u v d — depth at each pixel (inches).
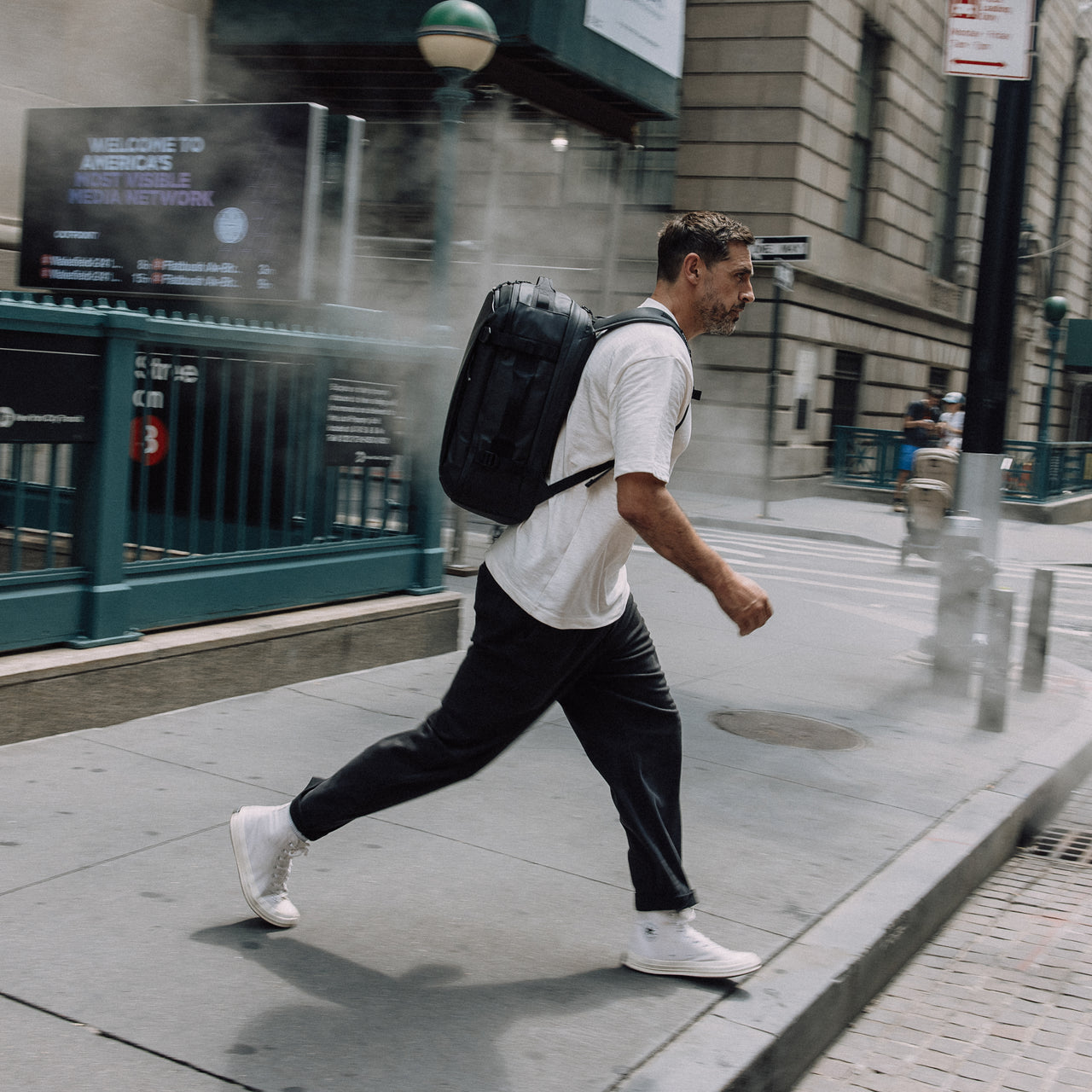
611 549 105.2
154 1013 98.7
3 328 157.2
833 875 145.6
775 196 706.8
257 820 114.4
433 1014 103.0
